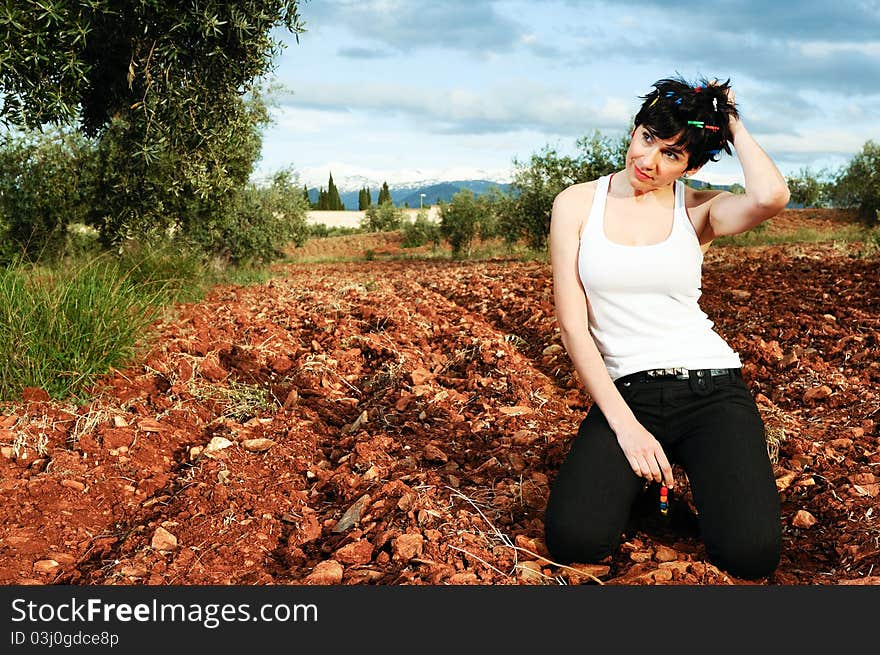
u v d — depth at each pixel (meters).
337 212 54.38
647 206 2.51
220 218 10.29
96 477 2.98
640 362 2.48
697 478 2.37
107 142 8.66
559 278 2.57
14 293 3.96
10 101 4.59
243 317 6.30
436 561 2.38
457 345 5.47
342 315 6.72
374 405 4.26
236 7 5.41
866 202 18.06
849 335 5.05
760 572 2.28
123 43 5.59
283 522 2.77
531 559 2.44
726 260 9.77
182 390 3.99
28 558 2.45
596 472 2.35
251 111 9.98
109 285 4.48
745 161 2.32
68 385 3.73
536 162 14.62
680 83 2.32
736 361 2.52
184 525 2.67
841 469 3.14
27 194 9.48
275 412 3.95
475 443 3.60
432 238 27.88
